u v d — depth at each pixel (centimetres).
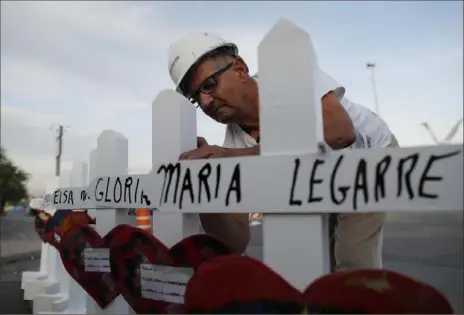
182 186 144
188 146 178
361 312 109
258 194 129
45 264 462
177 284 157
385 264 629
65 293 370
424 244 860
